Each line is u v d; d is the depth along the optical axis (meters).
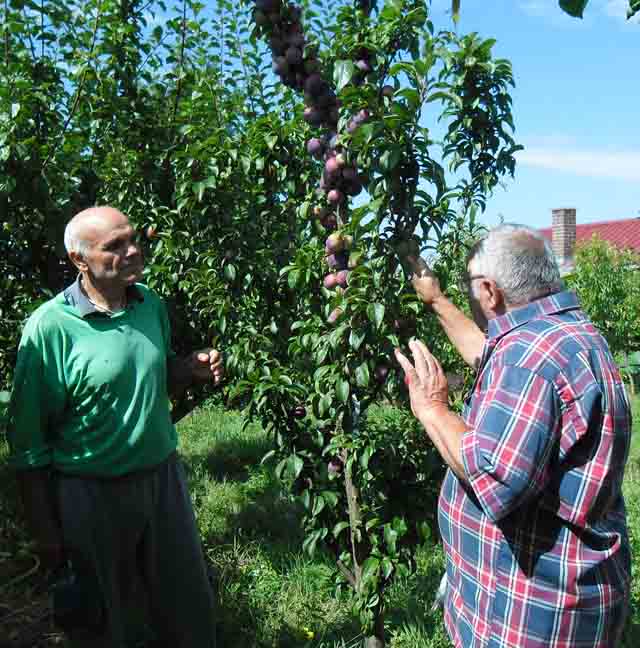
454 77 2.85
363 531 2.84
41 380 2.28
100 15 4.13
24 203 3.59
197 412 8.67
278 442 2.94
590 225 27.47
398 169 2.23
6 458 5.73
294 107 4.03
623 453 1.64
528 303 1.76
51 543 2.34
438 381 1.84
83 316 2.30
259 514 4.80
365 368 2.39
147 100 4.44
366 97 2.23
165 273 3.82
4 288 4.13
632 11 1.56
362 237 2.35
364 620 2.76
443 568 3.90
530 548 1.67
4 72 3.76
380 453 2.71
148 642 2.81
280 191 3.54
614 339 9.24
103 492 2.35
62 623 2.35
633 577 3.68
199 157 3.33
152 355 2.44
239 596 3.56
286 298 3.54
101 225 2.27
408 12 2.34
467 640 1.82
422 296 2.33
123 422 2.34
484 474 1.60
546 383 1.60
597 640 1.67
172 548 2.54
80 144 4.01
